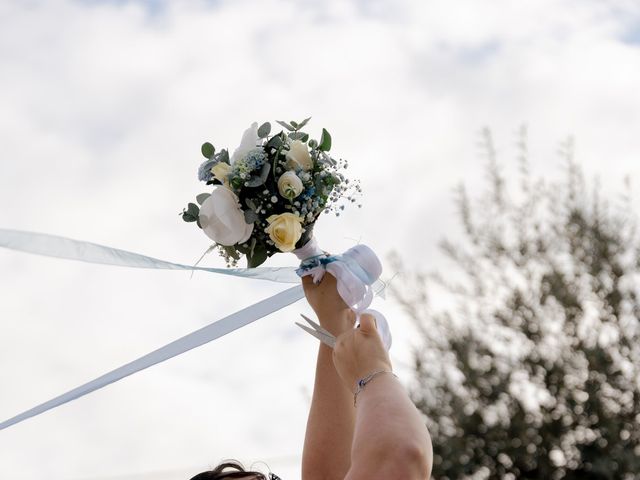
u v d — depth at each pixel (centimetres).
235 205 253
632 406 839
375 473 189
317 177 258
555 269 883
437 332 884
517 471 846
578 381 852
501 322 878
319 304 261
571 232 891
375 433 194
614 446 821
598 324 866
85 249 224
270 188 255
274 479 246
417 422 198
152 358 257
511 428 846
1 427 241
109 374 251
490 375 861
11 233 217
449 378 870
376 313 259
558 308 872
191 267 253
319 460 261
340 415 264
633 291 869
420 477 191
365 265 259
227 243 254
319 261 260
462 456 837
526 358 866
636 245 880
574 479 831
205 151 263
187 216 257
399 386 208
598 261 874
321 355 269
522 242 898
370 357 213
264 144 261
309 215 257
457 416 845
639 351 850
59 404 245
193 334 262
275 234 249
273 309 271
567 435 840
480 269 900
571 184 904
